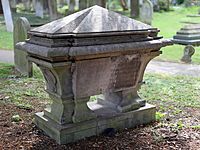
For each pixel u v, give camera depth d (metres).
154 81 6.37
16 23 6.82
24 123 3.74
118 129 3.49
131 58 3.36
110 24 3.19
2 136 3.35
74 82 3.11
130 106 3.57
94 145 3.12
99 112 3.50
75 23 3.05
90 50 2.94
